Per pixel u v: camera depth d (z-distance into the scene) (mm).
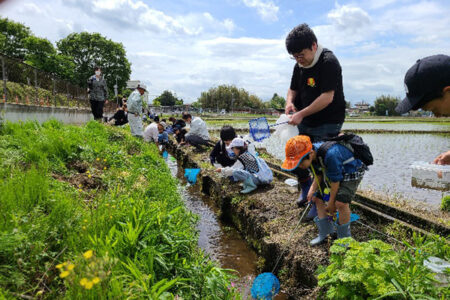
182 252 3002
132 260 2547
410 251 2928
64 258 2273
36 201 2969
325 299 2715
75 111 12930
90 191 4117
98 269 1740
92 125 9547
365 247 2283
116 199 3584
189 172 7730
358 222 3859
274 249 3635
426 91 1950
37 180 3207
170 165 10695
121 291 1999
